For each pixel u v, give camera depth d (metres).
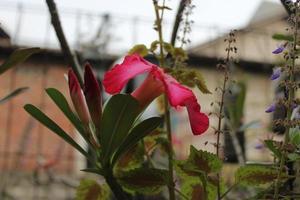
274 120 0.41
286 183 0.44
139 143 0.48
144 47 0.49
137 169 0.43
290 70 0.40
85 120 0.42
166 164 0.53
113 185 0.42
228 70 0.44
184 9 0.51
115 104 0.39
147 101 0.43
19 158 1.39
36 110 0.40
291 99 0.40
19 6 1.17
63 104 0.41
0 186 1.37
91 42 1.20
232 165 0.73
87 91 0.42
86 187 0.48
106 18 1.22
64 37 0.52
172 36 0.53
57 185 1.36
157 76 0.40
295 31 0.40
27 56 0.50
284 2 0.47
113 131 0.41
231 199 0.71
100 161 0.42
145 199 0.61
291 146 0.40
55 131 0.41
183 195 0.43
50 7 0.52
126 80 0.39
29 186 1.37
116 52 1.23
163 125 0.54
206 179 0.41
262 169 0.42
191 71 0.47
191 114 0.39
